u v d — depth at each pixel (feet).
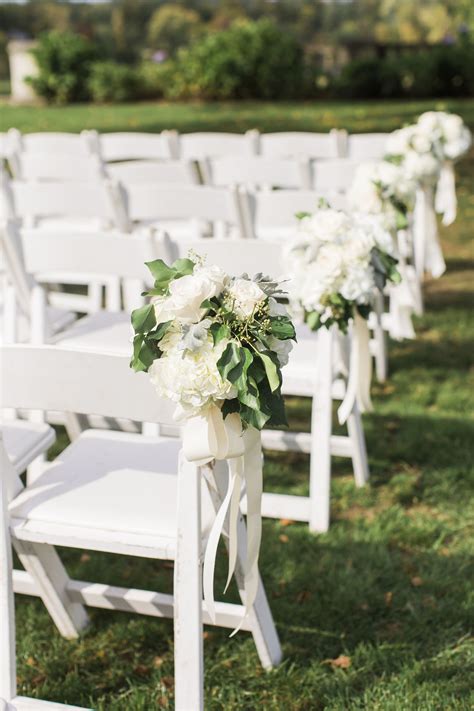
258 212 12.92
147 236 9.75
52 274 16.31
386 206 12.85
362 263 9.26
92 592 8.51
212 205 13.19
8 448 7.81
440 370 15.30
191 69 63.41
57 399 6.40
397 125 46.83
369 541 10.28
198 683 6.65
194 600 6.58
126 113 56.29
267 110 56.29
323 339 10.36
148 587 9.66
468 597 9.22
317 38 170.40
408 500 11.21
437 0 141.79
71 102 64.75
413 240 19.65
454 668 8.25
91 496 7.25
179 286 5.92
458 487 11.43
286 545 10.25
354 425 11.25
